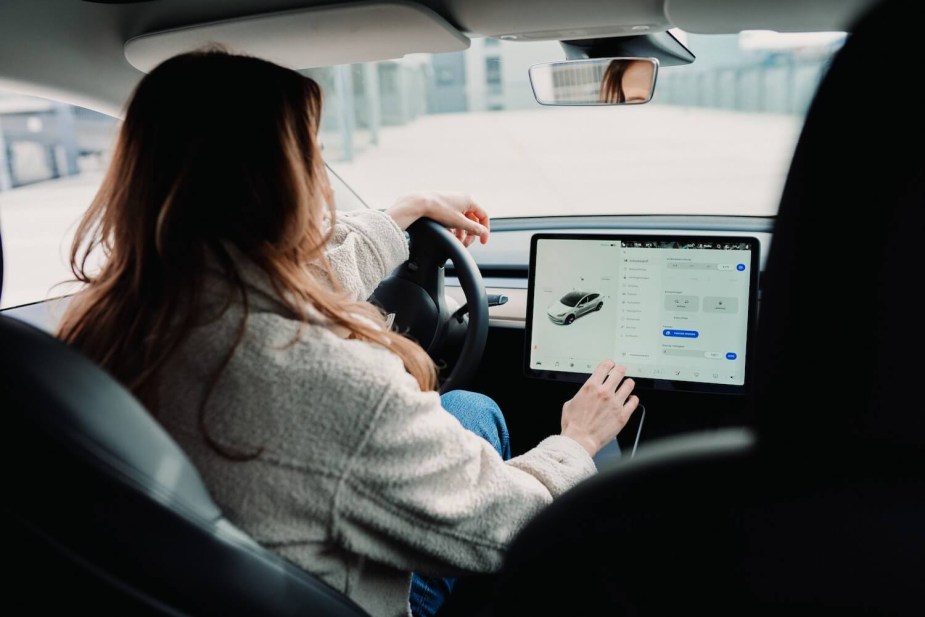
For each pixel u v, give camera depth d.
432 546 0.94
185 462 0.78
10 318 0.79
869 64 0.51
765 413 0.58
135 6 1.54
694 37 1.77
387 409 0.86
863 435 0.54
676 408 1.85
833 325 0.53
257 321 0.87
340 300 0.98
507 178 4.54
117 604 0.75
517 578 0.64
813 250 0.53
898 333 0.52
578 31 1.56
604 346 1.64
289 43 1.61
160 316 0.87
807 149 0.54
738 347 1.57
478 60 8.18
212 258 0.89
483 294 1.71
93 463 0.71
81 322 0.93
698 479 0.58
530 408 2.13
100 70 1.72
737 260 1.57
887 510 0.55
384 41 1.58
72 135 7.85
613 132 7.24
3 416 0.69
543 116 8.70
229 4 1.50
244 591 0.79
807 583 0.58
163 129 0.91
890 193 0.51
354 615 0.90
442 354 1.81
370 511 0.88
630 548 0.60
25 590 0.76
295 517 0.86
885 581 0.56
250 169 0.91
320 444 0.85
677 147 6.07
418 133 6.31
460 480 0.95
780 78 6.70
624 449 1.86
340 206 2.28
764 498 0.57
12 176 8.26
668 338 1.61
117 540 0.73
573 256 1.65
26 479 0.70
